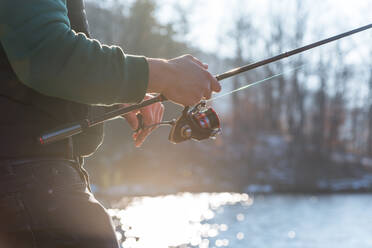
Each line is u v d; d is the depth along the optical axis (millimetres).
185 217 17828
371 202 28625
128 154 39531
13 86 1118
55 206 1119
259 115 48438
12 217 1089
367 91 46906
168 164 41656
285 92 47875
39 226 1097
